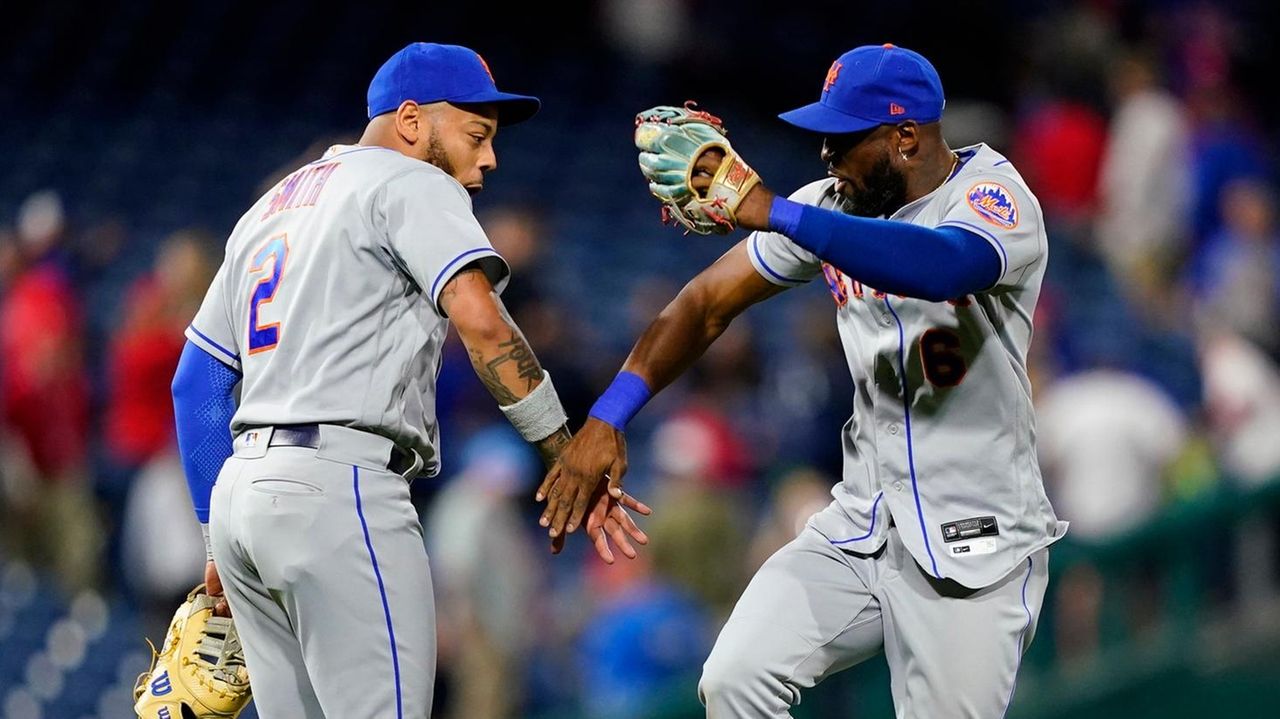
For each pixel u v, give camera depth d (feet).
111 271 155.53
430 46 51.16
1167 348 147.74
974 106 184.96
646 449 135.03
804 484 99.81
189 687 52.42
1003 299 49.44
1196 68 188.85
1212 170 157.69
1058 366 122.01
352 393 47.75
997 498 49.32
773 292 53.78
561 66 190.08
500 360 47.50
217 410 51.72
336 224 48.08
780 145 185.98
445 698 95.86
